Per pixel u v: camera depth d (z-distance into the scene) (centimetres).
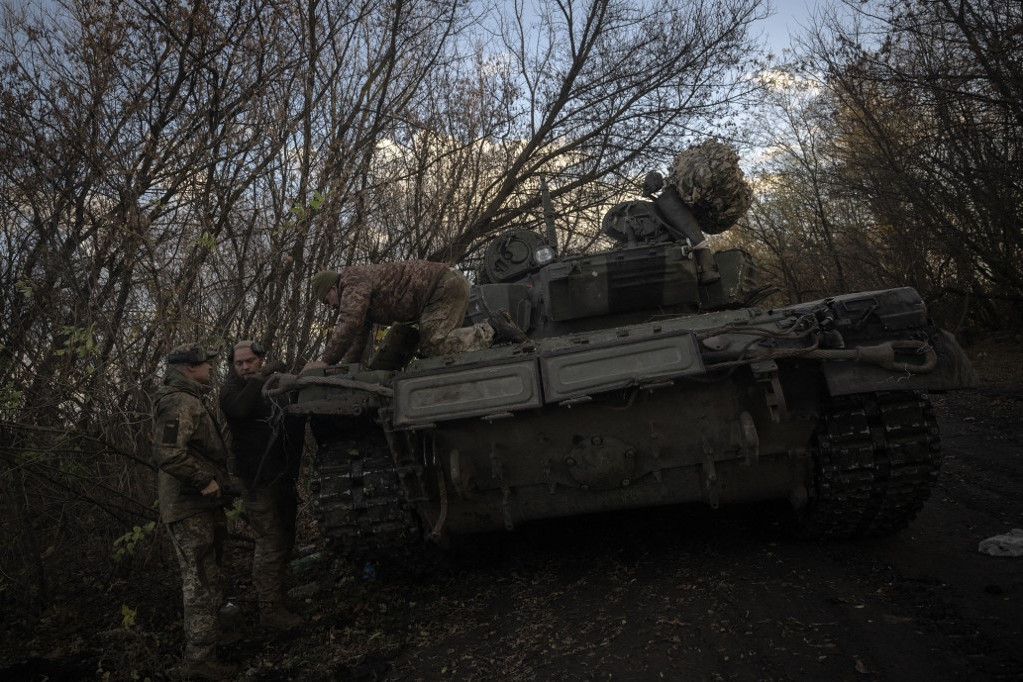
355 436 555
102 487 584
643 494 526
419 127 1052
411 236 1139
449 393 479
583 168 1462
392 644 477
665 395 483
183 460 460
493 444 500
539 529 664
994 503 635
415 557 568
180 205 682
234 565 674
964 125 1482
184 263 648
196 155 678
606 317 658
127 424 561
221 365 664
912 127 1644
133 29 707
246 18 767
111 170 634
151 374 604
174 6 698
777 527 597
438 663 439
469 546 607
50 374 576
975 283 1802
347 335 530
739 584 489
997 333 1825
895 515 528
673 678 378
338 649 483
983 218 1586
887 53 1527
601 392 466
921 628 402
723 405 489
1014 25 1307
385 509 530
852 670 365
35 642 538
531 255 749
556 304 639
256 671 466
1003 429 920
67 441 560
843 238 2053
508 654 436
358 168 900
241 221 759
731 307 695
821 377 491
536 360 479
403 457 509
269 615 529
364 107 947
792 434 505
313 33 846
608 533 636
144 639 508
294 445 553
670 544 589
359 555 562
